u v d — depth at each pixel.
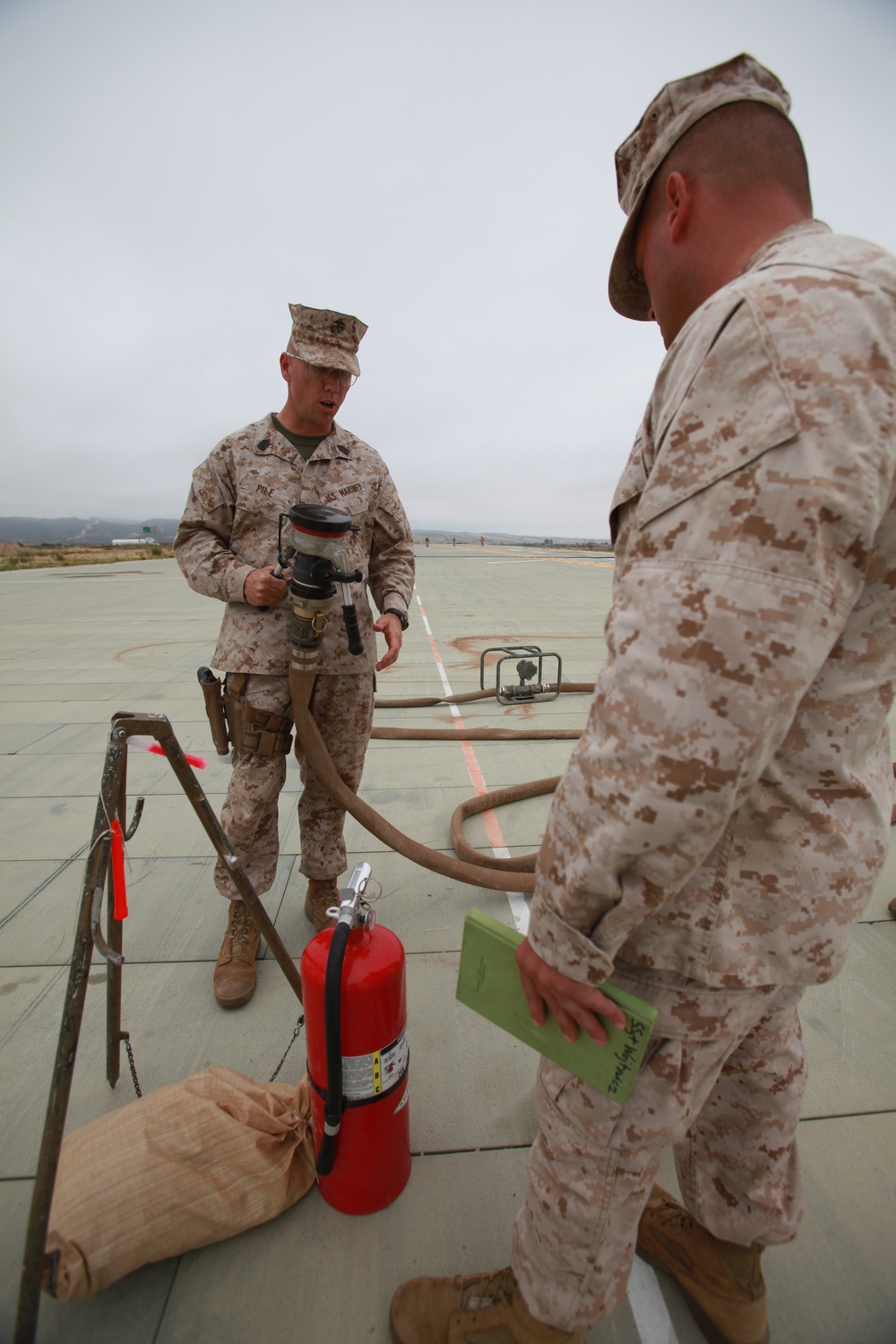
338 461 2.18
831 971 0.85
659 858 0.71
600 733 0.73
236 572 2.02
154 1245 1.27
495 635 8.68
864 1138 1.64
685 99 0.88
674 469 0.71
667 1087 0.90
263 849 2.20
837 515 0.63
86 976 1.21
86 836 3.16
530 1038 0.99
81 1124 1.65
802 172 0.87
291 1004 2.07
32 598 13.23
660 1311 1.28
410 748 4.36
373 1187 1.42
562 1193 0.99
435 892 2.70
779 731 0.67
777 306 0.67
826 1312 1.28
